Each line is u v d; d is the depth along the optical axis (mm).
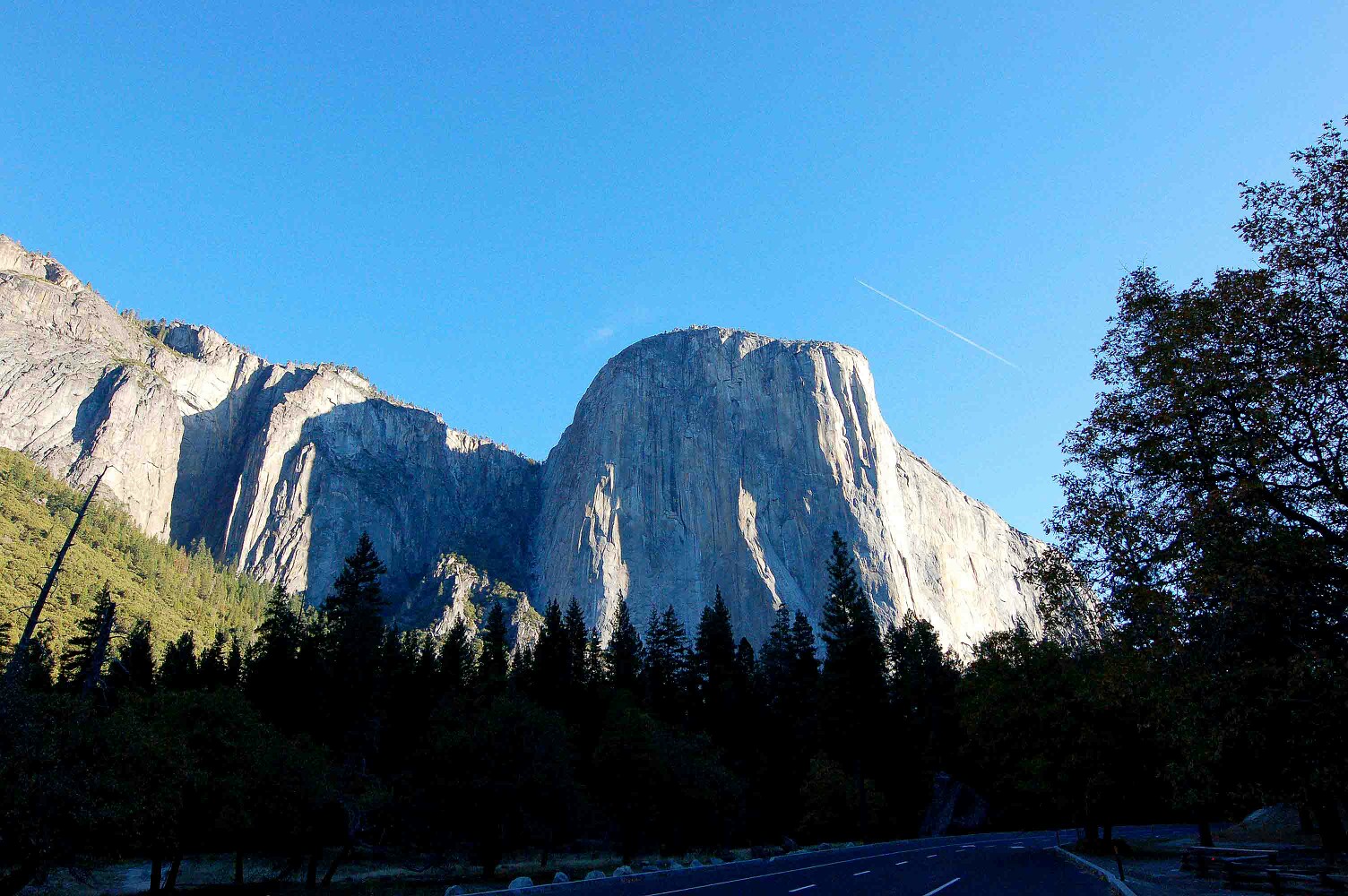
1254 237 20469
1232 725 18672
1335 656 17156
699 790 50438
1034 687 43875
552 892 22719
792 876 26766
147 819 25281
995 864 32875
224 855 48688
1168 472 20562
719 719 80688
